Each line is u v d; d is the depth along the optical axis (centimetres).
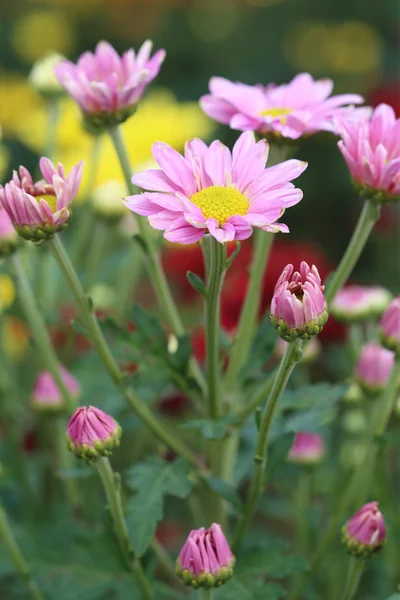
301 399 67
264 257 67
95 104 66
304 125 65
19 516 74
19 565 68
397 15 192
